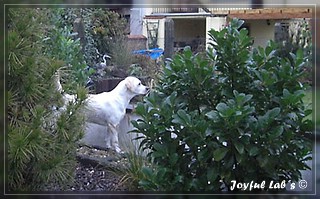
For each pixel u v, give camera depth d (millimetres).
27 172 2693
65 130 2742
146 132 2439
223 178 2283
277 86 2355
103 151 3658
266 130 2178
